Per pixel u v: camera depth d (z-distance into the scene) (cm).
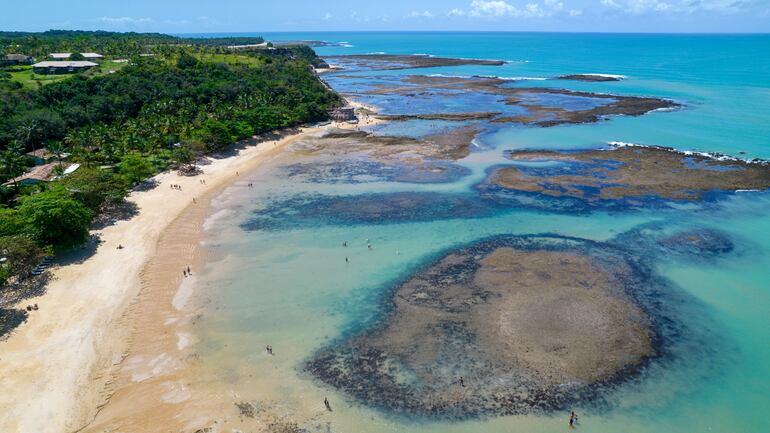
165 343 4322
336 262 5688
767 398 3709
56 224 5569
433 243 6106
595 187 7781
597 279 5231
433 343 4284
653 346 4219
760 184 7706
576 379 3859
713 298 4900
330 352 4216
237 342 4344
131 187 7825
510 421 3500
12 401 3616
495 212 6969
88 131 9262
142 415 3562
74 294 4953
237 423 3500
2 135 8425
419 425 3484
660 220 6625
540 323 4503
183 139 9575
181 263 5678
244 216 6981
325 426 3478
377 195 7681
